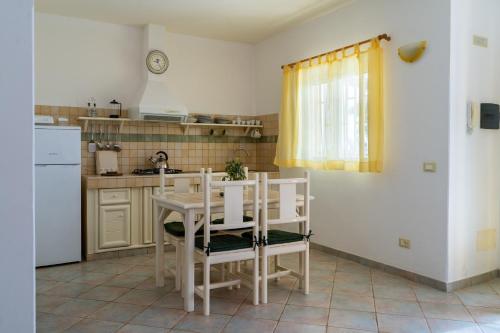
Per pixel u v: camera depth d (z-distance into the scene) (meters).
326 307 2.94
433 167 3.36
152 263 4.16
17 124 1.32
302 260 3.30
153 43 4.95
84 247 4.32
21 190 1.33
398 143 3.67
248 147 5.84
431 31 3.37
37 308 2.92
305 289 3.21
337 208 4.38
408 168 3.58
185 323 2.66
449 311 2.87
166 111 4.79
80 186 4.17
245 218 3.12
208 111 5.61
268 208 3.22
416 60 3.48
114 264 4.11
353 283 3.48
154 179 4.57
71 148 4.09
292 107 4.85
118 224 4.39
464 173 3.37
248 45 5.86
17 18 1.32
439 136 3.31
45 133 3.94
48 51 4.55
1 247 1.31
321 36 4.60
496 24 3.55
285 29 5.16
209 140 5.59
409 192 3.57
